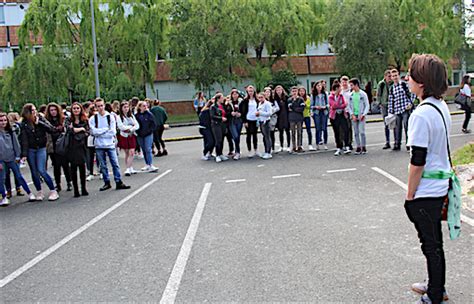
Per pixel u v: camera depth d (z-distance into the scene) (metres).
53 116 10.95
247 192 9.97
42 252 6.82
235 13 34.31
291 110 15.23
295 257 5.87
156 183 11.80
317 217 7.68
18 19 43.94
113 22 33.62
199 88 35.66
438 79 4.15
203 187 10.84
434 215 4.18
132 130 13.10
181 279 5.39
